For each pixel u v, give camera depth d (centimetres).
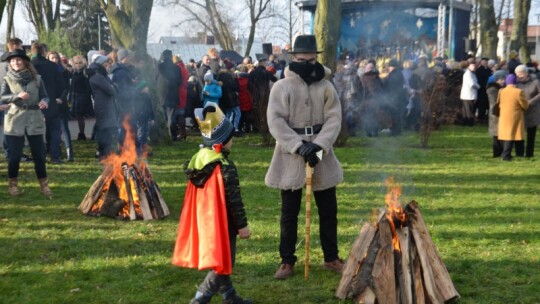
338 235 644
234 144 1360
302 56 514
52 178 937
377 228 464
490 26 2450
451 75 1692
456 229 667
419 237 455
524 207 772
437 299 447
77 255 573
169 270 533
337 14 1299
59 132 1070
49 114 1045
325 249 534
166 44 3600
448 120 1689
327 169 517
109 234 642
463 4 2008
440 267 461
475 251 591
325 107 513
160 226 676
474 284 505
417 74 1528
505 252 588
